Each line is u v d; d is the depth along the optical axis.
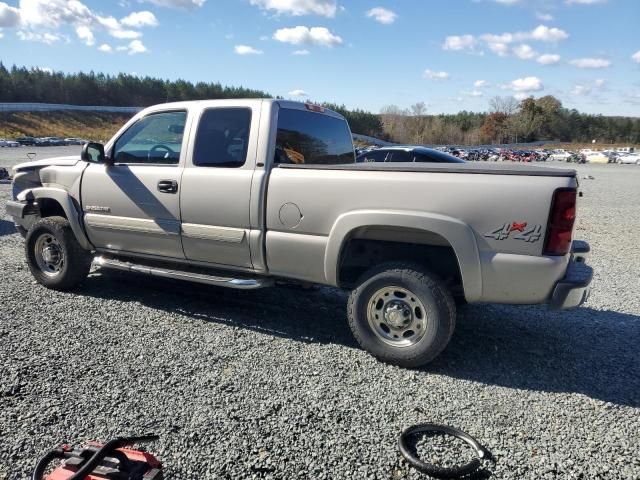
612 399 3.39
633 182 28.25
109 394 3.22
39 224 5.19
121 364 3.65
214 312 4.83
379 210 3.67
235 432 2.87
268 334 4.33
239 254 4.28
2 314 4.56
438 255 4.07
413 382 3.55
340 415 3.08
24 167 5.61
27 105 83.50
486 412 3.18
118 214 4.83
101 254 5.37
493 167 3.62
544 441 2.88
